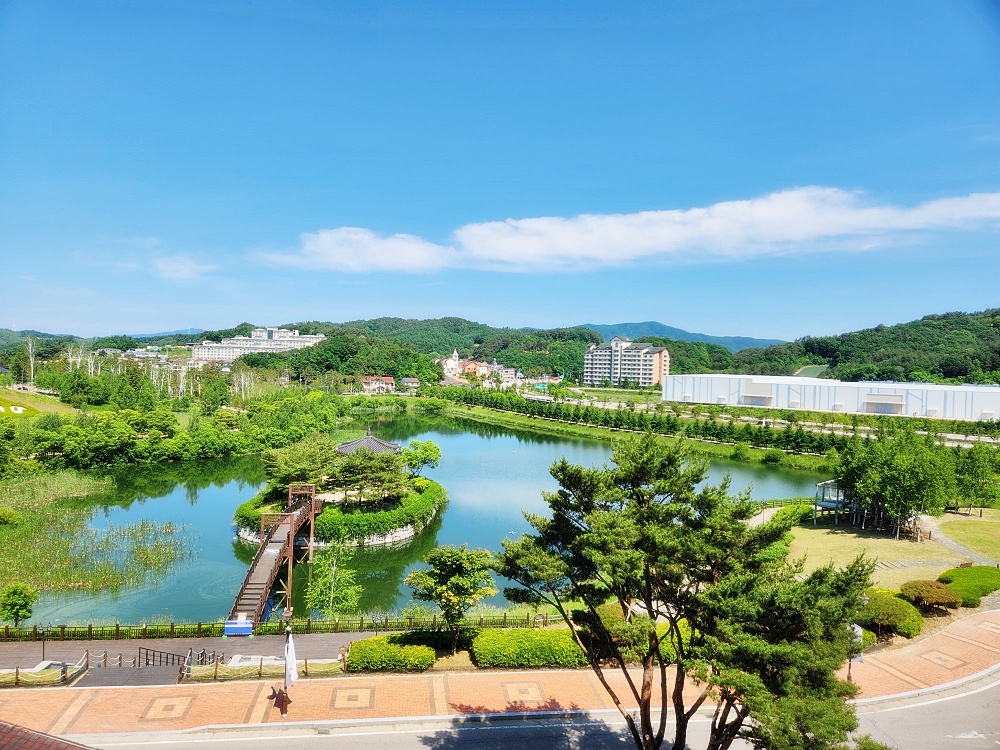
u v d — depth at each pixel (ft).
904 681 112.06
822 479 346.74
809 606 60.49
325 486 243.19
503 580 188.14
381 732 95.66
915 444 220.23
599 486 77.87
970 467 240.12
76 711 98.43
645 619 70.08
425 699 104.99
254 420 451.53
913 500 200.44
